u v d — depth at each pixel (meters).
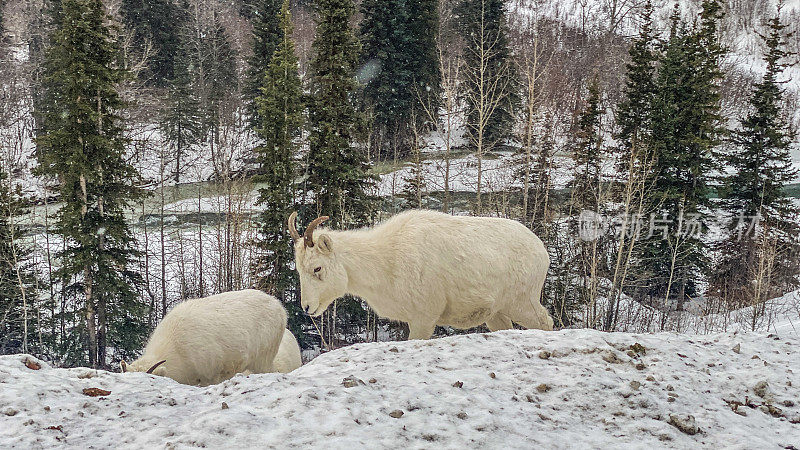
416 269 7.21
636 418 4.03
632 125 33.69
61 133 23.31
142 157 49.25
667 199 31.59
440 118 51.41
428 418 3.73
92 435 3.56
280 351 9.87
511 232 7.72
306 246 7.15
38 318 25.86
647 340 5.59
